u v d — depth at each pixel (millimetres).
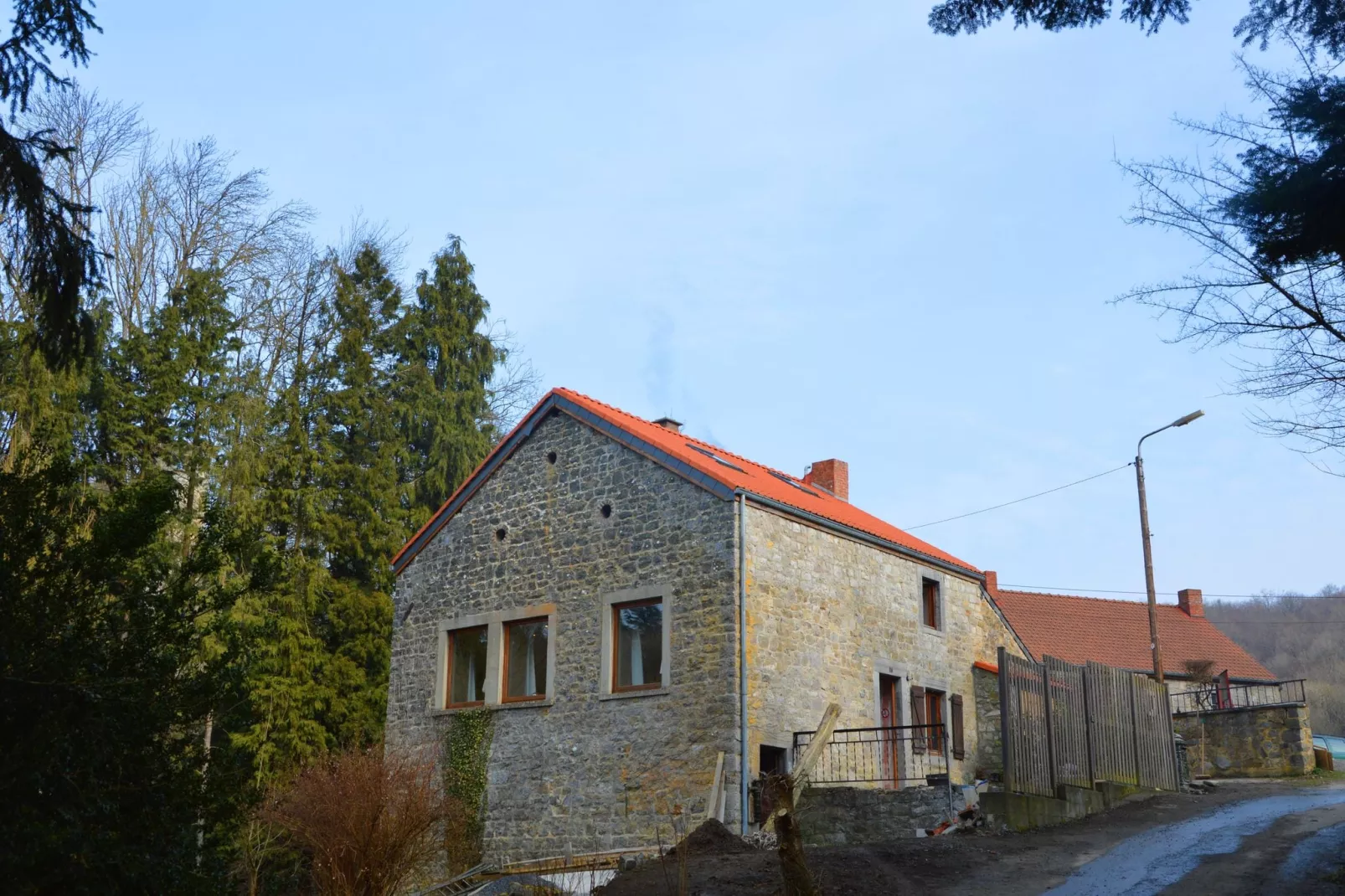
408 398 33188
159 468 23578
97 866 7754
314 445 29656
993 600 24031
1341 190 8875
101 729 7898
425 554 22391
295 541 28172
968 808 15828
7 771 7453
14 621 7738
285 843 18328
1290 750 23812
